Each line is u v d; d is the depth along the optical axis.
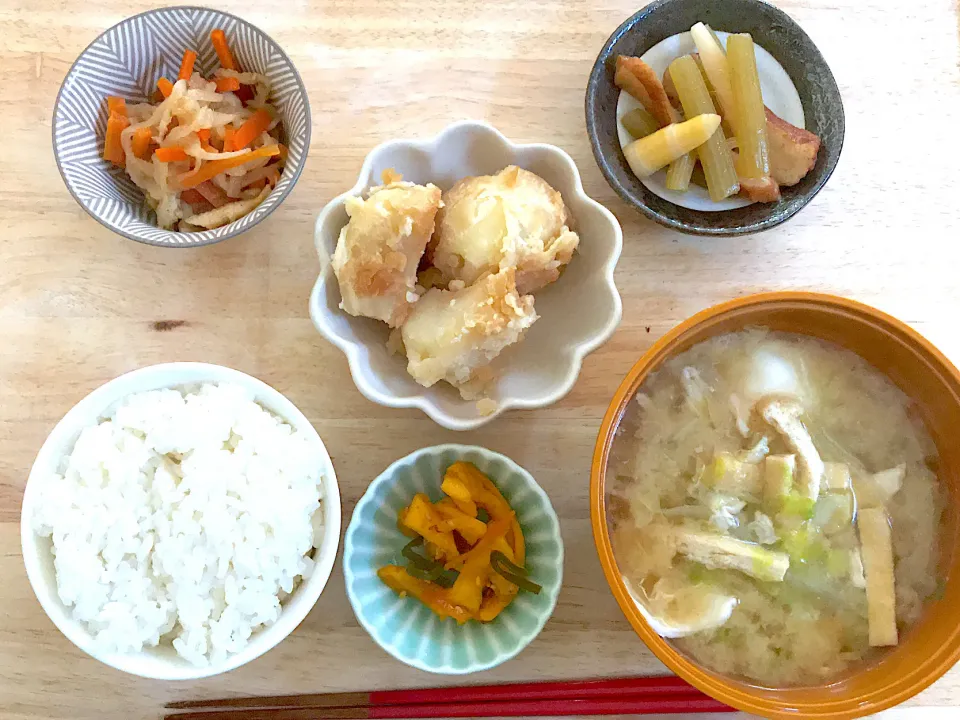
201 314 0.33
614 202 0.34
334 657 0.32
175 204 0.32
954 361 0.34
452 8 0.34
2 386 0.33
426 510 0.30
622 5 0.35
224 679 0.32
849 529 0.28
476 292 0.29
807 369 0.29
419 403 0.29
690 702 0.31
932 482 0.28
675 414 0.29
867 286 0.34
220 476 0.28
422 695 0.32
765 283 0.34
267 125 0.33
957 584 0.27
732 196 0.34
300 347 0.33
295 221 0.33
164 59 0.33
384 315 0.30
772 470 0.27
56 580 0.27
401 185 0.30
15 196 0.33
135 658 0.27
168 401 0.29
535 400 0.29
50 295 0.33
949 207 0.34
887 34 0.35
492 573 0.31
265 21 0.34
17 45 0.34
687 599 0.28
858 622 0.28
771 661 0.28
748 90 0.32
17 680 0.32
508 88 0.34
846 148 0.35
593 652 0.32
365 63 0.34
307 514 0.29
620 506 0.28
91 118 0.31
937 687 0.32
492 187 0.30
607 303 0.30
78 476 0.28
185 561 0.28
